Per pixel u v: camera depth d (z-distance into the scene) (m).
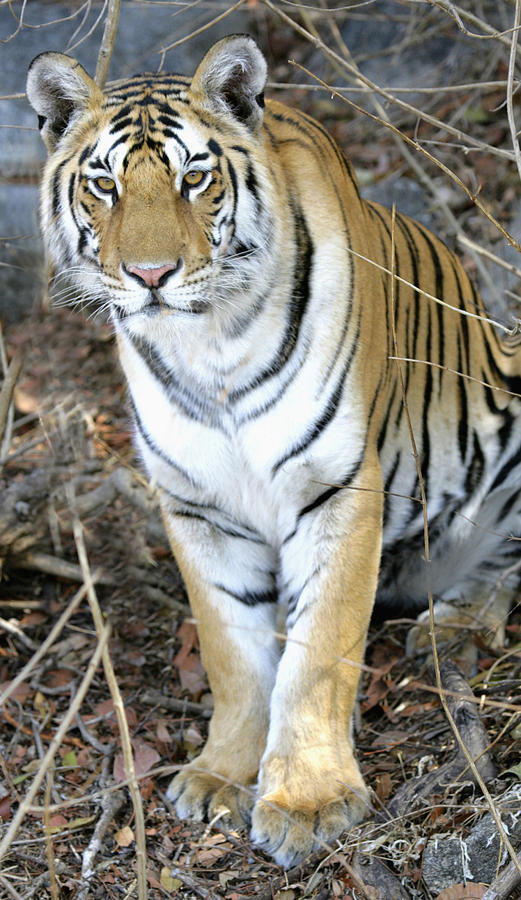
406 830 4.00
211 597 4.58
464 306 5.42
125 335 4.34
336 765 4.24
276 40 10.58
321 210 4.30
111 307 4.14
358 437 4.27
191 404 4.28
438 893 3.73
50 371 7.71
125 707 5.22
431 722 4.77
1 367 7.73
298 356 4.17
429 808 4.02
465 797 4.08
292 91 10.22
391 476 4.95
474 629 5.10
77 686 5.39
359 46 10.08
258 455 4.28
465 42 8.67
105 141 4.00
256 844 4.10
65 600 6.06
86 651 5.66
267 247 4.10
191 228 3.92
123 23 10.09
